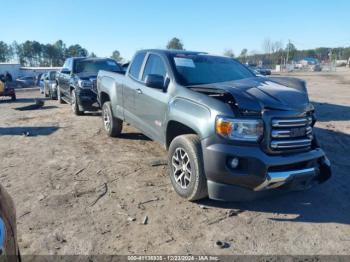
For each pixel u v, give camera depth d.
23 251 3.19
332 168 5.60
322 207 4.18
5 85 18.28
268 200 4.35
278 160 3.71
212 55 5.71
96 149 6.60
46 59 122.50
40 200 4.26
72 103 11.12
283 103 3.87
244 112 3.73
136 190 4.59
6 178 5.03
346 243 3.40
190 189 4.07
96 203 4.19
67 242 3.35
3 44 118.50
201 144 3.88
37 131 8.45
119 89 6.55
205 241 3.40
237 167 3.73
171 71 4.83
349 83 29.31
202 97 4.07
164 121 4.76
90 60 11.61
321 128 8.88
